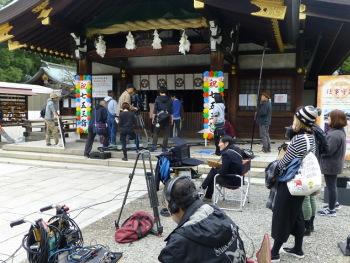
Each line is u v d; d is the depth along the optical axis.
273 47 11.16
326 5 8.03
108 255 3.30
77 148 10.27
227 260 2.03
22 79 35.38
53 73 26.19
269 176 3.66
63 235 3.32
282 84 11.55
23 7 9.37
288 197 3.55
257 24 8.82
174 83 12.84
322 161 5.10
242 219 5.16
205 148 9.80
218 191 5.98
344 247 4.06
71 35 10.62
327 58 15.29
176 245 2.02
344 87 7.80
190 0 9.45
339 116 4.97
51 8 9.26
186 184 2.19
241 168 5.45
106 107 10.23
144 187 7.10
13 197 6.37
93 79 11.79
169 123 9.29
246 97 11.92
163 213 5.37
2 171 8.70
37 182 7.53
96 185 7.26
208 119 9.71
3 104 21.67
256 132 11.84
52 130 10.83
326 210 5.31
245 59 11.84
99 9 10.22
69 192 6.72
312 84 17.02
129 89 9.84
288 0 6.50
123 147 9.02
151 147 9.53
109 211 5.57
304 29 10.34
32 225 3.20
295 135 3.65
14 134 18.23
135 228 4.43
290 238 4.48
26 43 11.28
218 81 9.44
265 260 2.30
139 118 11.11
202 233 2.00
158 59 12.96
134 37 10.80
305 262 3.79
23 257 3.99
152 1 9.82
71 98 20.94
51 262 3.10
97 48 10.24
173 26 9.54
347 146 7.89
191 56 12.56
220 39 9.23
